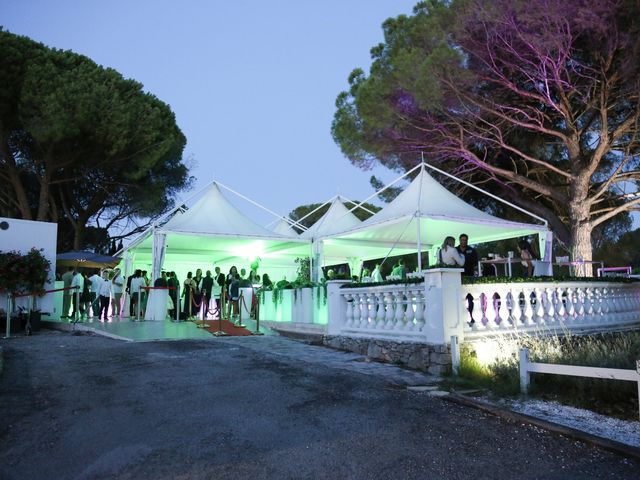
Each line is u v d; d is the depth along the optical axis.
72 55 22.30
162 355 7.93
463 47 16.28
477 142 18.34
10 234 13.21
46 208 20.73
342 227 18.31
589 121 17.61
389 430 4.28
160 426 4.36
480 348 6.84
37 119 18.45
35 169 21.16
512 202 20.16
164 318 13.86
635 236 26.67
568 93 16.61
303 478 3.32
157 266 14.35
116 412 4.77
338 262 22.94
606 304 9.09
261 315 13.91
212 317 15.30
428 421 4.54
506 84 16.23
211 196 17.14
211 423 4.43
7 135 20.16
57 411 4.82
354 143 18.94
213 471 3.42
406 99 16.91
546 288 8.13
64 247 25.53
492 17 14.83
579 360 6.17
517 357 6.46
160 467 3.49
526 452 3.79
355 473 3.41
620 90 15.61
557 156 19.48
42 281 12.90
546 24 14.39
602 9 13.49
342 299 9.12
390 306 7.92
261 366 7.00
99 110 19.83
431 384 6.10
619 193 19.19
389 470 3.46
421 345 7.05
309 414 4.72
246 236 15.87
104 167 22.47
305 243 16.94
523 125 16.62
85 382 6.05
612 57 15.09
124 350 8.53
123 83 23.20
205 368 6.83
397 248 17.84
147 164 21.95
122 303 17.27
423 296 7.34
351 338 8.59
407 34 17.05
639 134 16.61
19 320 12.39
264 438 4.06
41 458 3.69
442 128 17.58
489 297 7.39
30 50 20.11
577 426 4.40
